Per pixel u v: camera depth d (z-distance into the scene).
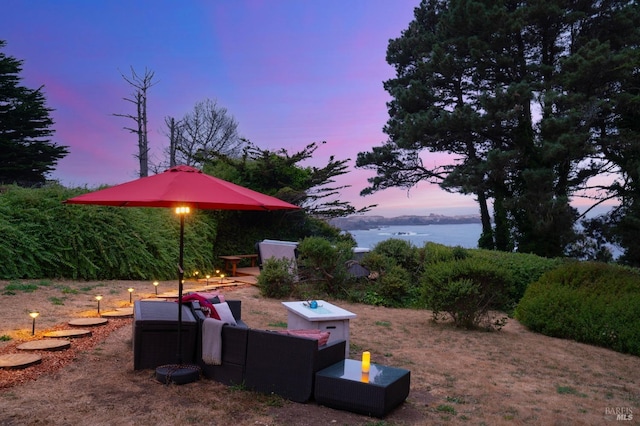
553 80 24.19
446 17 27.72
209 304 6.39
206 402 4.88
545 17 25.23
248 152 23.41
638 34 25.25
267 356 5.18
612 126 24.92
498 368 7.02
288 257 14.03
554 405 5.40
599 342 9.21
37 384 5.19
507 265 13.66
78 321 8.02
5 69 37.34
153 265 14.77
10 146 34.88
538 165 23.47
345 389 4.74
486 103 23.75
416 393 5.56
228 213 19.38
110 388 5.18
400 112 29.31
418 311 12.31
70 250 13.28
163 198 4.78
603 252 23.62
